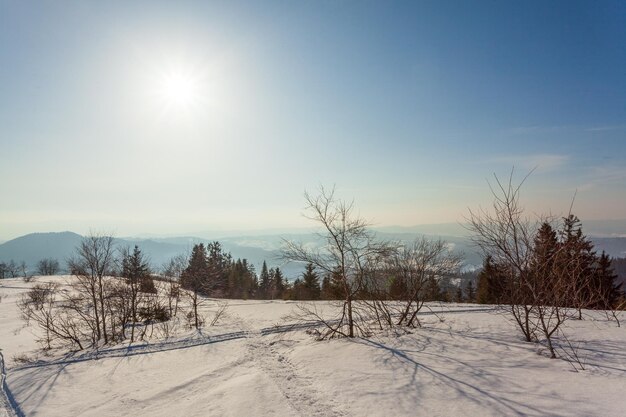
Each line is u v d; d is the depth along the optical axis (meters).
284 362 10.30
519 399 5.78
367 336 11.91
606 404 5.28
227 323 19.98
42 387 10.41
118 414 7.82
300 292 45.41
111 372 11.35
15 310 38.47
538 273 9.20
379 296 13.92
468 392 6.30
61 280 62.53
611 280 23.19
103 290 22.83
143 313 26.83
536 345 8.66
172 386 9.22
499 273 10.11
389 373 7.80
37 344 22.22
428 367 7.84
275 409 6.89
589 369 6.75
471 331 10.83
